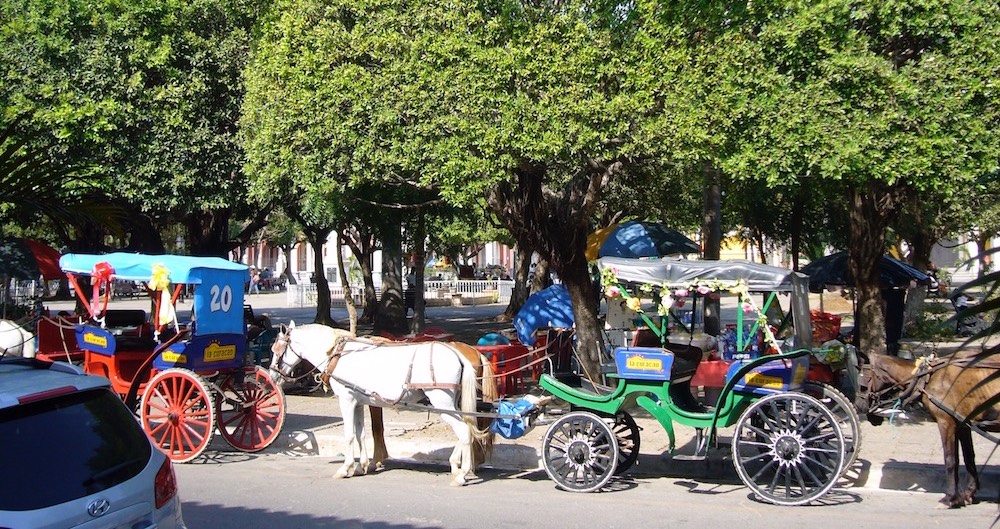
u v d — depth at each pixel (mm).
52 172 10328
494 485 9734
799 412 8656
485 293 43656
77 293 11852
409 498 9008
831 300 35781
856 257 16453
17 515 4273
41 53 16141
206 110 17078
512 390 14477
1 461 4414
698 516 8188
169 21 16672
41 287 29406
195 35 17016
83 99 15891
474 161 11680
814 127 11289
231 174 17359
